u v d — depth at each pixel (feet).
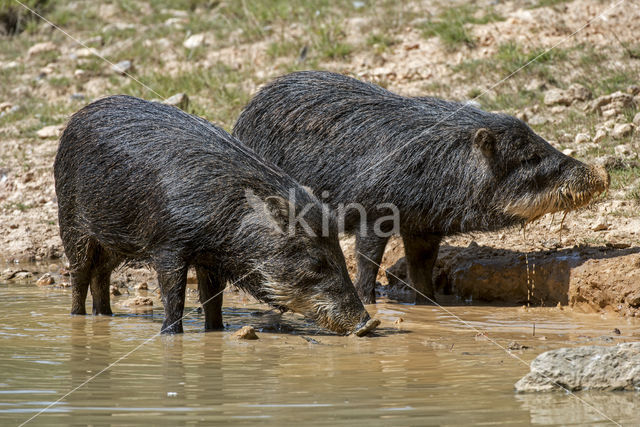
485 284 83.15
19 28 174.81
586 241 85.71
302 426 40.42
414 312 76.64
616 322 70.23
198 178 64.28
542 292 79.56
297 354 58.34
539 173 76.64
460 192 77.61
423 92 128.98
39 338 63.98
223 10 171.53
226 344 62.18
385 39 145.89
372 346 61.21
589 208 89.40
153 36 163.02
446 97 126.52
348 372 52.37
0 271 97.30
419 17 153.17
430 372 52.24
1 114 140.77
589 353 49.03
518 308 78.48
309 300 64.03
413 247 81.97
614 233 86.74
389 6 158.81
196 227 63.98
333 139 80.07
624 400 45.68
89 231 70.85
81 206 70.38
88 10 179.32
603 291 74.18
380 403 44.65
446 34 141.79
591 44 133.69
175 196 64.13
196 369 53.31
